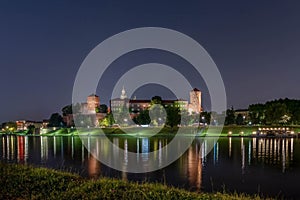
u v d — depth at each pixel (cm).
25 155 7456
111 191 1498
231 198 1513
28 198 1566
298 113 16950
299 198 3038
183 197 1427
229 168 4909
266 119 17450
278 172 4534
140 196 1429
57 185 1686
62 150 8700
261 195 3056
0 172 1888
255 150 8088
